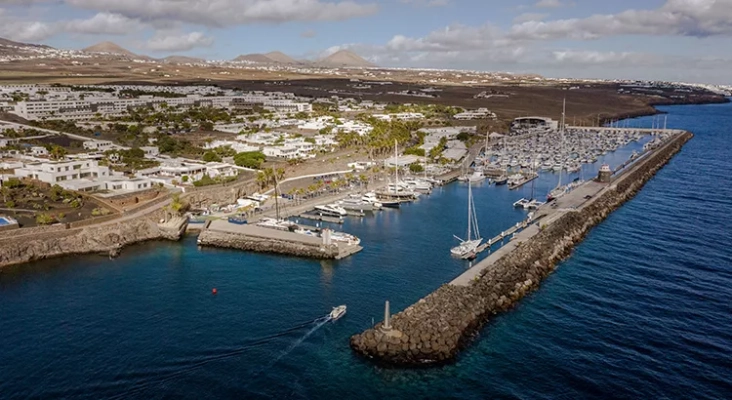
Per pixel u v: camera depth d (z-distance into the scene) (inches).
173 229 6717.5
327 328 4382.4
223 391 3553.2
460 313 4389.8
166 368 3799.2
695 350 4089.6
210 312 4670.3
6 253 5713.6
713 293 5083.7
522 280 5236.2
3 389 3550.7
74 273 5570.9
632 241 6688.0
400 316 4293.8
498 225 7539.4
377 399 3526.1
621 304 4872.0
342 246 6363.2
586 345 4165.8
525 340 4234.7
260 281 5393.7
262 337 4234.7
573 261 5984.3
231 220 7234.3
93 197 7568.9
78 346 4087.1
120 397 3474.4
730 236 6850.4
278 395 3526.1
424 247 6535.4
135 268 5738.2
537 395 3570.4
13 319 4520.2
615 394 3575.3
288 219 7642.7
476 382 3703.3
